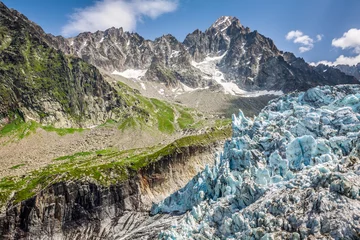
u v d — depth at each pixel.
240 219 69.75
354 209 53.12
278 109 143.12
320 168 69.00
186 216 102.81
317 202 58.16
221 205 87.31
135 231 152.25
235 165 112.19
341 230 51.00
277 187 76.88
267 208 66.25
